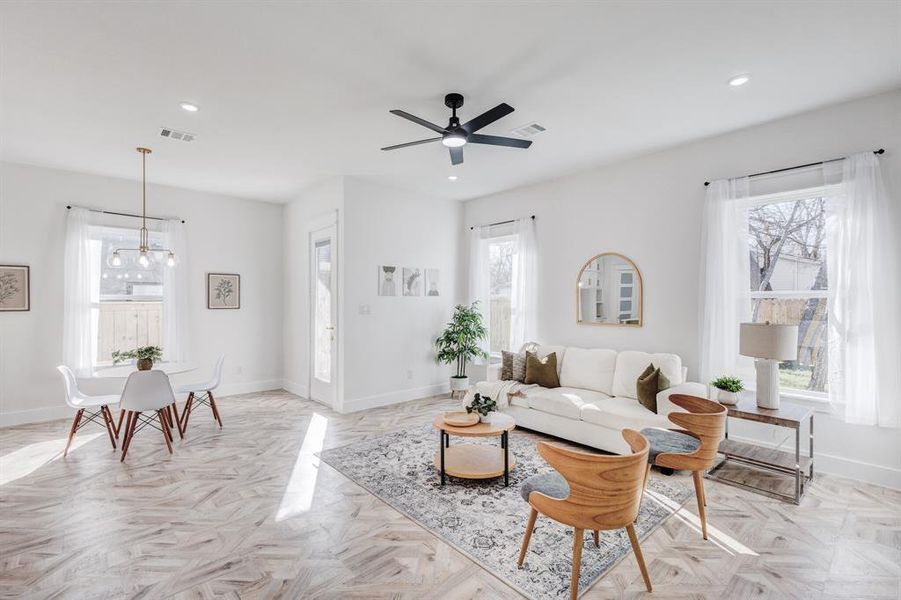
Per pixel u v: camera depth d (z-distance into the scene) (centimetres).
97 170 486
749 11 217
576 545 191
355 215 525
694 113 340
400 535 250
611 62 266
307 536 248
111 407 514
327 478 328
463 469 318
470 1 209
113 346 519
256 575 213
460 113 337
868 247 308
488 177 518
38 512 274
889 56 259
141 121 351
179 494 300
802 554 231
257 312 637
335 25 228
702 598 198
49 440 409
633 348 451
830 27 231
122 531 253
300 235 613
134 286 536
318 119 348
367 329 538
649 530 254
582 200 496
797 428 286
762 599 197
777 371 315
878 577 212
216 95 306
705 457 248
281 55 256
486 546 238
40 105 321
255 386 636
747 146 371
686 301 411
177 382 563
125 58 258
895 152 303
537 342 541
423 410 530
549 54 257
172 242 555
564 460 188
